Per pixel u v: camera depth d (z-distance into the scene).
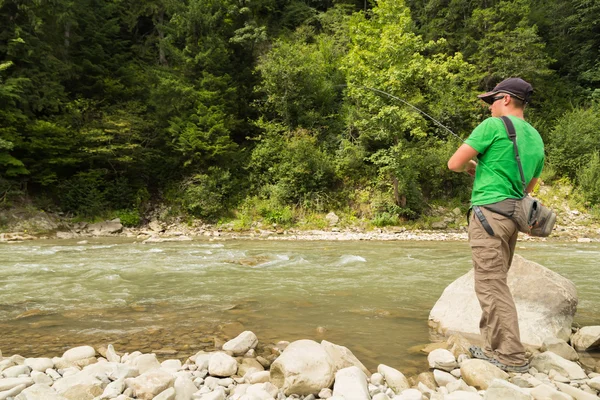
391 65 14.51
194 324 3.53
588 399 1.99
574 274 6.02
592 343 2.92
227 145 17.11
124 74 19.62
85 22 19.16
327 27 24.70
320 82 19.42
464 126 18.81
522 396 1.80
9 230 13.47
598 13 22.41
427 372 2.44
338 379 2.13
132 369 2.23
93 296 4.66
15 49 14.77
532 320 3.12
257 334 3.25
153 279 5.70
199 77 18.48
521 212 2.36
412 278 5.78
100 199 15.95
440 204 16.91
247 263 7.12
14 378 2.18
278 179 17.30
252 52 20.14
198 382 2.26
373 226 15.32
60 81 17.03
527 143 2.44
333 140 18.19
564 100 21.30
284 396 2.08
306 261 7.50
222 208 16.55
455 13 22.05
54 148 15.30
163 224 15.97
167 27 19.44
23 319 3.70
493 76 19.47
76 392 1.97
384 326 3.47
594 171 17.05
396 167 14.73
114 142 16.52
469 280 3.66
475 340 3.02
